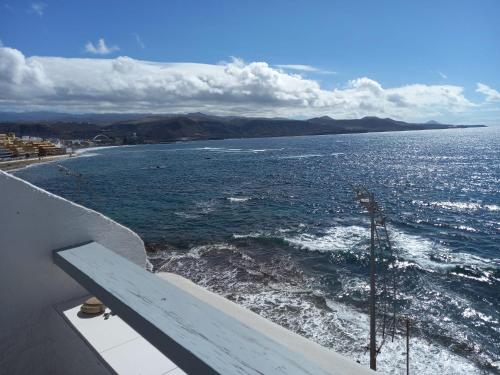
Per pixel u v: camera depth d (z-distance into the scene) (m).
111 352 2.35
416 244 28.95
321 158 115.38
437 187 59.09
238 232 32.06
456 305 18.75
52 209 2.60
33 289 2.61
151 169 92.88
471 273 22.78
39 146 137.50
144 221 37.16
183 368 1.46
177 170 89.12
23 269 2.55
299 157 120.25
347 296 19.59
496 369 14.03
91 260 2.39
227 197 50.91
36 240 2.57
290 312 17.84
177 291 1.95
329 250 26.56
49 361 2.72
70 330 2.58
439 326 16.78
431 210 42.34
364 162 100.69
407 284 21.11
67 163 115.50
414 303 18.92
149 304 1.79
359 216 38.19
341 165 94.12
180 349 1.47
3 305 2.52
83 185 66.50
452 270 23.22
